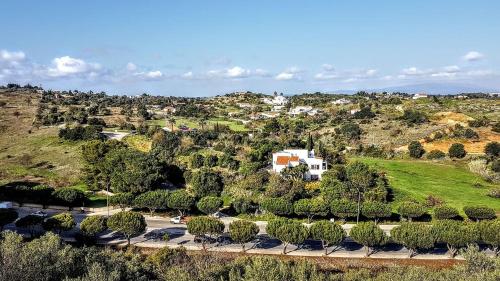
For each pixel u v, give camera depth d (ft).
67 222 237.25
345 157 415.85
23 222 237.66
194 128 577.02
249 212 293.23
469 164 391.65
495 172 371.76
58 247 136.98
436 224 227.40
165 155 388.16
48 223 233.96
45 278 111.45
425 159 435.94
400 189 321.93
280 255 221.05
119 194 291.79
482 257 142.72
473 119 544.62
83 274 119.14
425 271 137.90
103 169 343.87
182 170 353.92
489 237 216.54
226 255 217.77
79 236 230.07
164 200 286.05
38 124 539.70
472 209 268.21
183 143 439.63
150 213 296.30
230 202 307.17
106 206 308.60
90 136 458.91
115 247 227.81
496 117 576.61
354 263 211.00
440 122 559.38
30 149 437.17
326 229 222.48
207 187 316.40
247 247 233.55
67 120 558.97
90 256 137.39
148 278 143.23
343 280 140.56
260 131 577.43
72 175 370.12
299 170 323.98
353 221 277.03
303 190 301.63
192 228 227.81
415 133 518.78
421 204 291.58
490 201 304.30
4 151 432.25
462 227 221.25
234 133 531.09
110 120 604.90
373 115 653.30
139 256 191.52
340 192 291.99
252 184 314.96
